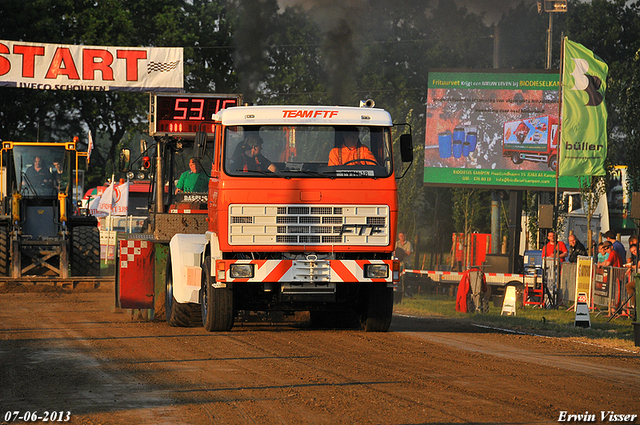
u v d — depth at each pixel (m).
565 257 81.25
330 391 27.50
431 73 109.75
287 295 42.97
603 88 86.81
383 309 45.53
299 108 43.28
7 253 86.31
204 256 46.12
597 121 86.81
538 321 57.62
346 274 42.53
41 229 90.25
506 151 108.19
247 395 26.84
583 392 27.94
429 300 85.56
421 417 23.56
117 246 54.03
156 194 54.75
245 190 41.97
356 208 42.69
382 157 43.38
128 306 53.16
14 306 65.19
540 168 107.25
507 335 46.88
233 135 42.50
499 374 31.53
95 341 41.50
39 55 96.75
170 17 197.12
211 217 44.62
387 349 38.62
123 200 142.00
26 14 187.50
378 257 43.75
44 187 90.88
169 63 99.44
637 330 42.31
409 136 44.28
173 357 35.66
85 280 84.00
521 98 108.00
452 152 109.25
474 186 108.75
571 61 86.88
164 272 53.31
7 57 96.00
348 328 49.97
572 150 86.75
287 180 42.28
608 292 67.69
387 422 22.94
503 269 102.06
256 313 53.94
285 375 30.78
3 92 188.25
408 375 30.88
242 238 41.97
